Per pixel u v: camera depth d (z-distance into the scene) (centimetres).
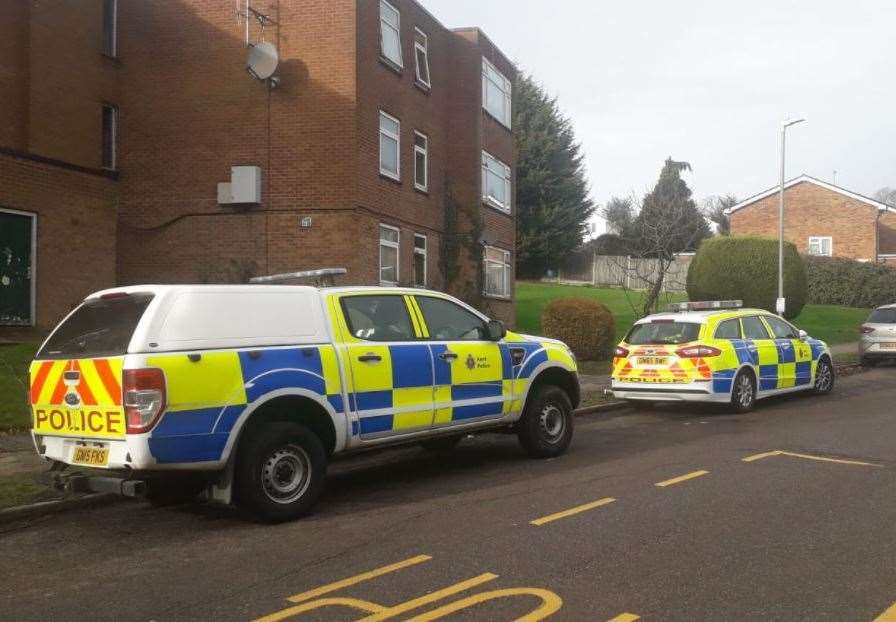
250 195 1781
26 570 599
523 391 942
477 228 2266
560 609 489
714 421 1282
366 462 1006
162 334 657
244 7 1823
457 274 2258
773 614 478
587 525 671
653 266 3262
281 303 741
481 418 894
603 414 1400
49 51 1706
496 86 2481
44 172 1588
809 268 4078
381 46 1909
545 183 4444
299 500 723
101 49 1834
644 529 656
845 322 3250
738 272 2812
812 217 4731
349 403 766
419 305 861
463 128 2284
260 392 697
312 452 734
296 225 1798
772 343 1448
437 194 2222
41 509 749
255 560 606
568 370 1006
